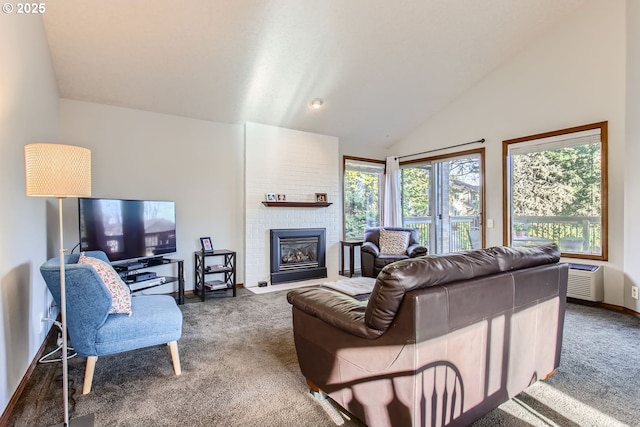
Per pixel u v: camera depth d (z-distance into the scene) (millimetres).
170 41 3232
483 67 4562
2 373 1731
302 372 1992
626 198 3395
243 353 2523
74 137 3701
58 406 1843
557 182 4062
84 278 1908
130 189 4027
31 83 2463
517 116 4422
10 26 2025
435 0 3355
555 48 4016
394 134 5938
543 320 1941
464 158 5180
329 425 1667
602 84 3633
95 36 3039
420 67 4316
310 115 4902
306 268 5234
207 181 4559
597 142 3701
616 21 3510
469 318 1492
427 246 5793
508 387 1747
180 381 2105
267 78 3973
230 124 4746
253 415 1749
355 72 4180
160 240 3885
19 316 2053
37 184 1585
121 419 1718
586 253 3818
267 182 4922
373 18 3426
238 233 4805
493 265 1661
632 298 3346
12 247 1961
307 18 3279
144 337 2102
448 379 1430
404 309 1323
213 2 2938
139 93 3824
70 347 2570
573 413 1741
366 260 4910
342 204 5879
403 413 1355
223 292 4438
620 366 2266
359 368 1555
